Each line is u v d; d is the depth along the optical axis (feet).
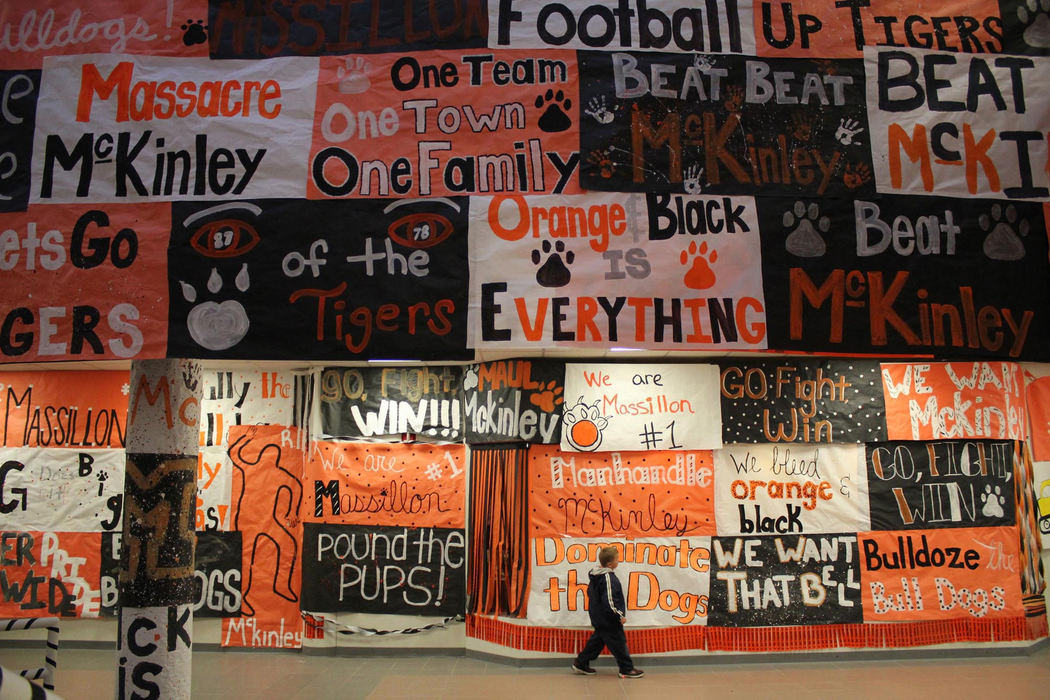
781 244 15.93
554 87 16.38
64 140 16.24
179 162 16.11
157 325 15.52
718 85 16.55
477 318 15.47
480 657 26.30
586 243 15.75
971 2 17.26
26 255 15.83
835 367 26.89
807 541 26.18
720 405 26.58
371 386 28.25
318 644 27.09
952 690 22.18
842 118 16.56
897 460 26.66
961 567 26.21
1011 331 16.01
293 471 28.53
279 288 15.62
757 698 21.70
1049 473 27.61
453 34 16.67
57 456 28.71
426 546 27.27
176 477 16.84
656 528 25.96
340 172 16.06
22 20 16.84
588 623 25.27
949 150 16.55
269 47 16.72
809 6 17.06
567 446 25.96
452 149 16.15
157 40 16.75
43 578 28.04
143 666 16.01
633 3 16.83
